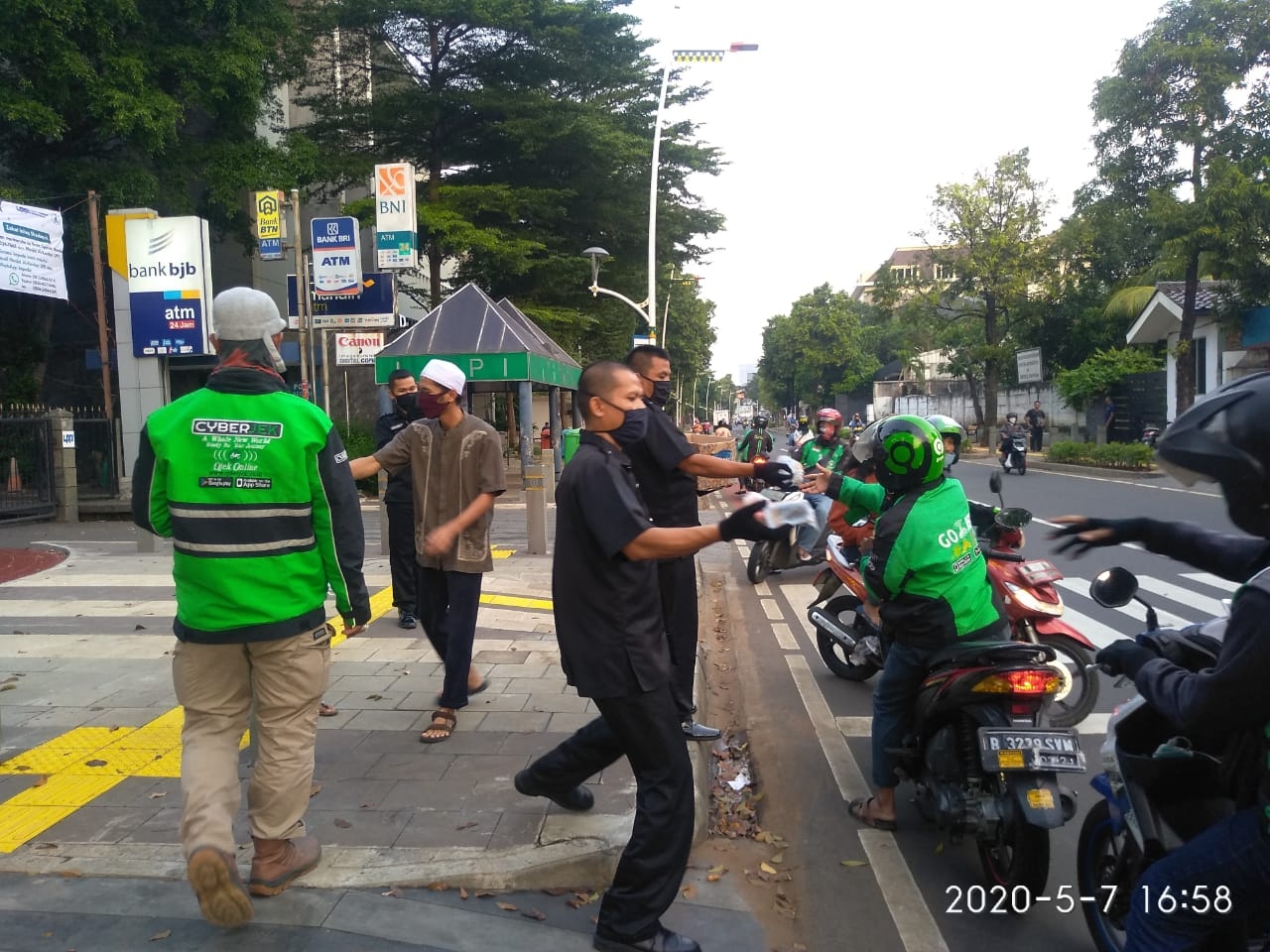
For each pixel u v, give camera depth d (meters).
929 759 3.81
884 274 38.06
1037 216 34.69
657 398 4.92
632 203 28.02
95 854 3.55
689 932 3.39
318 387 26.69
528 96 25.39
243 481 3.09
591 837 3.64
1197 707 2.24
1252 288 23.64
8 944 3.00
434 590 5.19
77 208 20.58
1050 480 21.94
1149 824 2.72
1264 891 2.23
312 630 3.26
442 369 4.89
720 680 6.74
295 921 3.14
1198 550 2.86
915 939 3.37
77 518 16.16
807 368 71.00
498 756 4.57
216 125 23.16
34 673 6.01
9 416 15.98
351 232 19.38
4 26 17.66
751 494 2.68
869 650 6.16
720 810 4.52
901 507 3.80
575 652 2.97
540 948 3.07
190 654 3.17
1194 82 23.45
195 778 3.03
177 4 20.38
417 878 3.39
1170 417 28.08
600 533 2.84
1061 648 5.41
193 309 13.53
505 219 26.47
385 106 25.20
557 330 27.14
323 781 4.27
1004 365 37.50
